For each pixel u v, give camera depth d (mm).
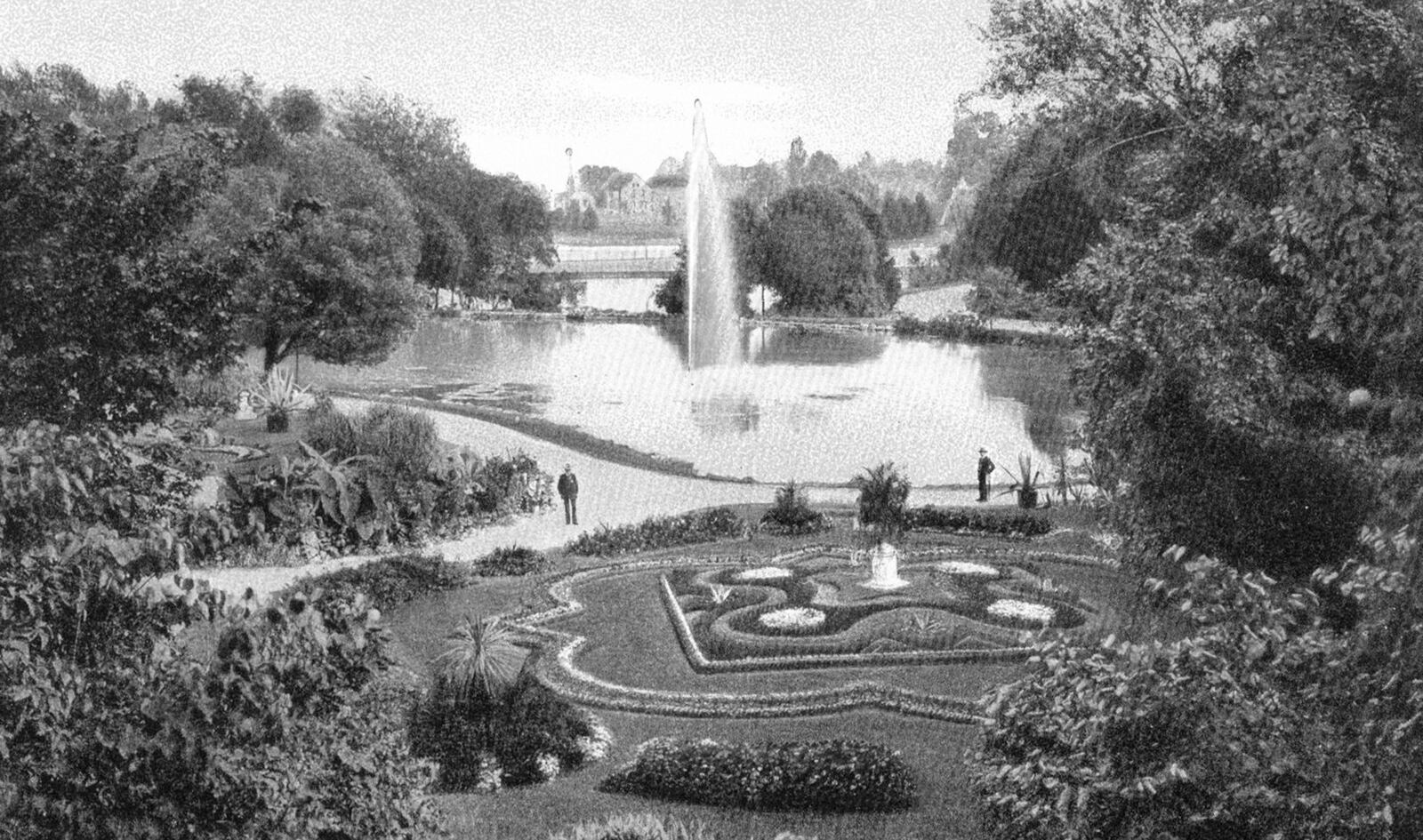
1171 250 16719
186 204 13469
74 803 7418
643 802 14703
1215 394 15070
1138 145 29047
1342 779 7805
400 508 30047
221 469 31844
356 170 49719
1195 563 9117
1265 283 15648
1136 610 15930
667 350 81312
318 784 8258
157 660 8070
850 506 34000
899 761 14852
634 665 20625
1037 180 35188
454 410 52812
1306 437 14695
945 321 85562
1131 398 16641
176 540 8594
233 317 13117
